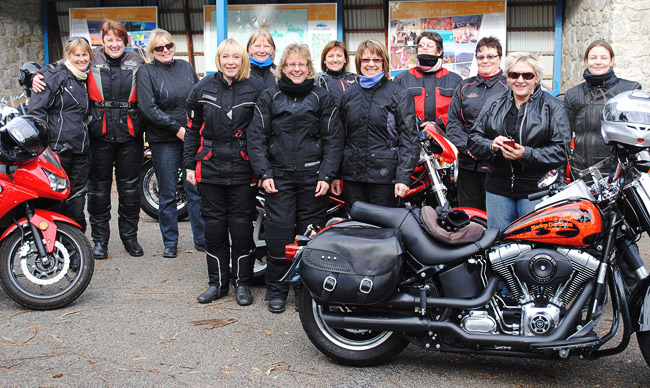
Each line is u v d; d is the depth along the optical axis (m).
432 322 3.35
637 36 7.31
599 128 4.84
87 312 4.38
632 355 3.74
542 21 8.75
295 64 4.25
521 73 3.71
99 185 5.63
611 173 3.46
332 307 3.50
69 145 5.20
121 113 5.54
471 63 8.73
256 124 4.36
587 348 3.25
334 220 3.95
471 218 4.47
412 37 8.84
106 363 3.59
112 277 5.18
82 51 5.25
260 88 4.54
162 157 5.68
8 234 4.32
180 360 3.65
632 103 3.29
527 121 3.79
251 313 4.42
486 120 3.96
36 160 4.36
